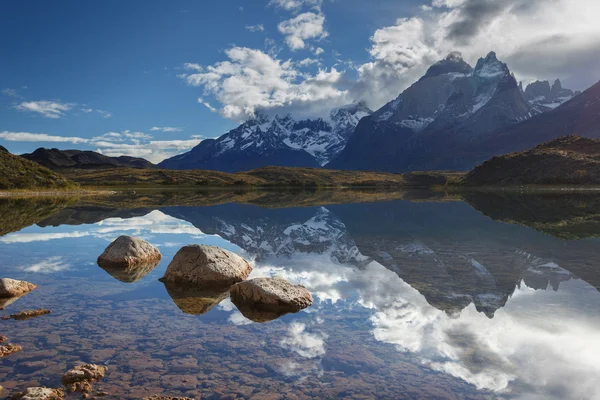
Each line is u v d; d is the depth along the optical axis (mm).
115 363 7055
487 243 20922
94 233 24906
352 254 18547
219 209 48344
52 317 9445
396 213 42781
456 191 110500
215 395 6008
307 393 6086
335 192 117250
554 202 55469
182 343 7980
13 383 6277
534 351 7457
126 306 10422
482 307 10148
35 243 20953
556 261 15758
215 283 12664
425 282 12930
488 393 6016
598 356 7207
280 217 38688
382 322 9219
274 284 10875
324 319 9469
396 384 6344
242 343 8000
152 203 58469
